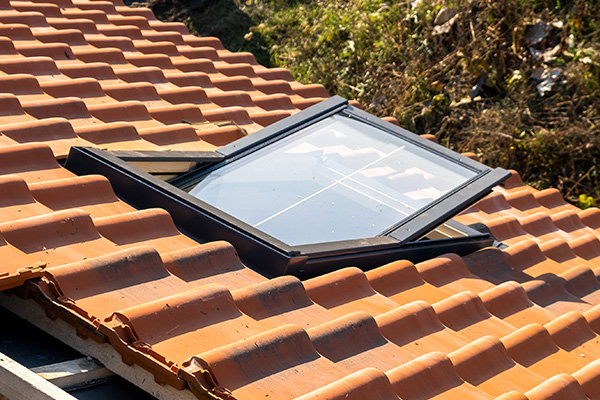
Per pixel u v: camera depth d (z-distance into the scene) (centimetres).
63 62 548
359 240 358
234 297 280
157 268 283
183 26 755
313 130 454
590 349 369
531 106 1095
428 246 402
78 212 303
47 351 247
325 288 322
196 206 341
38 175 347
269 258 320
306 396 229
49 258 276
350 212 385
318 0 1406
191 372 220
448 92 1133
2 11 620
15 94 451
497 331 346
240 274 311
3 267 249
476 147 1073
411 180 420
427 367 275
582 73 1073
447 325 339
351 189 404
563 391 302
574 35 1117
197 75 602
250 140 426
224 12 1420
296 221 366
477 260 429
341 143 446
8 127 381
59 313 242
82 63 555
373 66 1198
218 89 606
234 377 228
